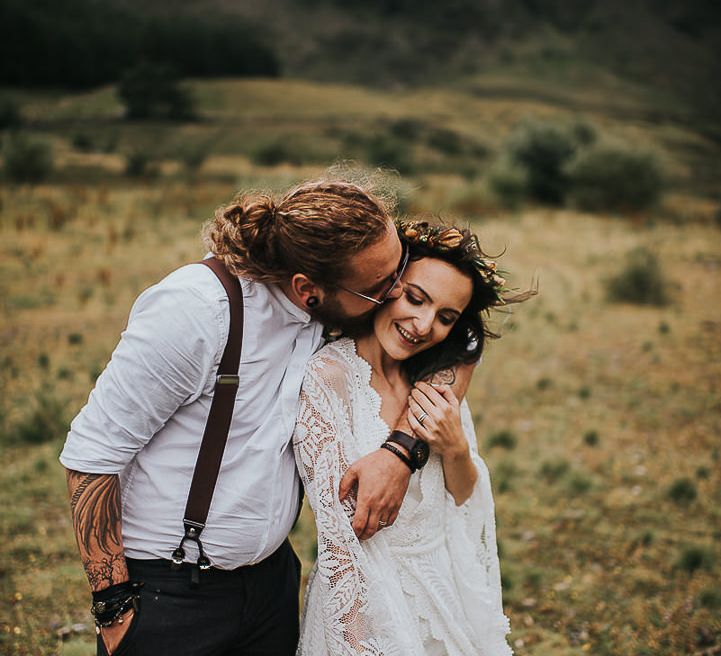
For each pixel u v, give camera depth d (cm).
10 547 434
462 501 212
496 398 805
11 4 13325
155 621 176
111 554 172
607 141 3206
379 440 197
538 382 846
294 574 207
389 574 198
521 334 1075
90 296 1156
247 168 4803
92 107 10575
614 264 1697
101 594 173
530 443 677
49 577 400
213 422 173
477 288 205
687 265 1705
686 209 3359
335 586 182
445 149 8650
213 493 175
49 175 3022
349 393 196
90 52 13862
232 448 176
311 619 202
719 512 546
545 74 19612
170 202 2414
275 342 180
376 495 187
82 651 320
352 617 182
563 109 14150
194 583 178
